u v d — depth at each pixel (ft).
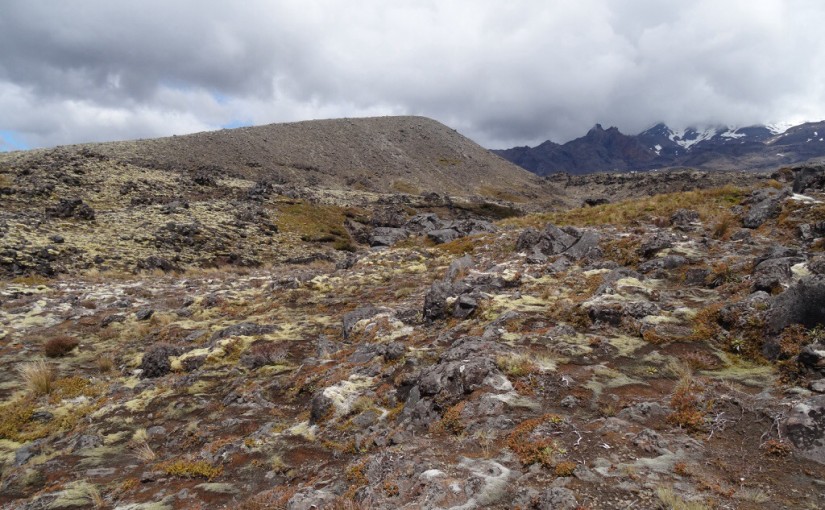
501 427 26.40
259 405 41.70
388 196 447.83
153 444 37.47
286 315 75.05
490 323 45.75
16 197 204.23
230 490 27.43
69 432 41.63
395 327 55.06
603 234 79.15
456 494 20.16
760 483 19.75
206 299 88.43
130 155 467.11
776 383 29.07
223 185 324.80
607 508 18.37
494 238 105.91
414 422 30.66
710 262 54.24
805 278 33.60
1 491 31.53
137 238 164.76
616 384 31.27
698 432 24.49
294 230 238.27
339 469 27.14
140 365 58.39
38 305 87.04
